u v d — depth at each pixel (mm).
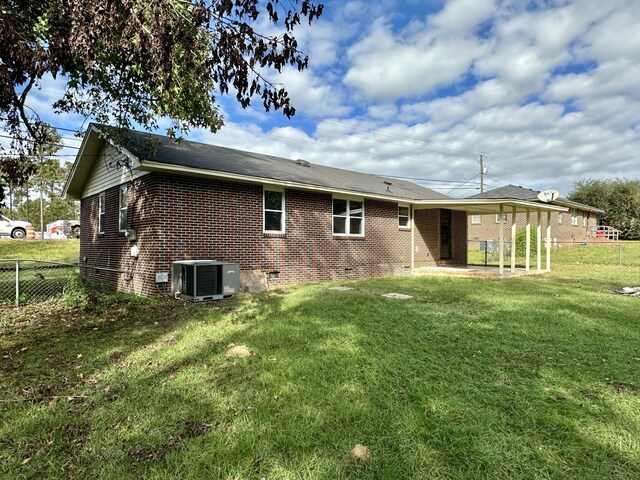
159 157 8336
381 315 6082
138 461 2223
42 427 2607
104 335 5023
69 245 19609
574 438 2426
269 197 10367
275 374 3531
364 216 12953
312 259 11305
